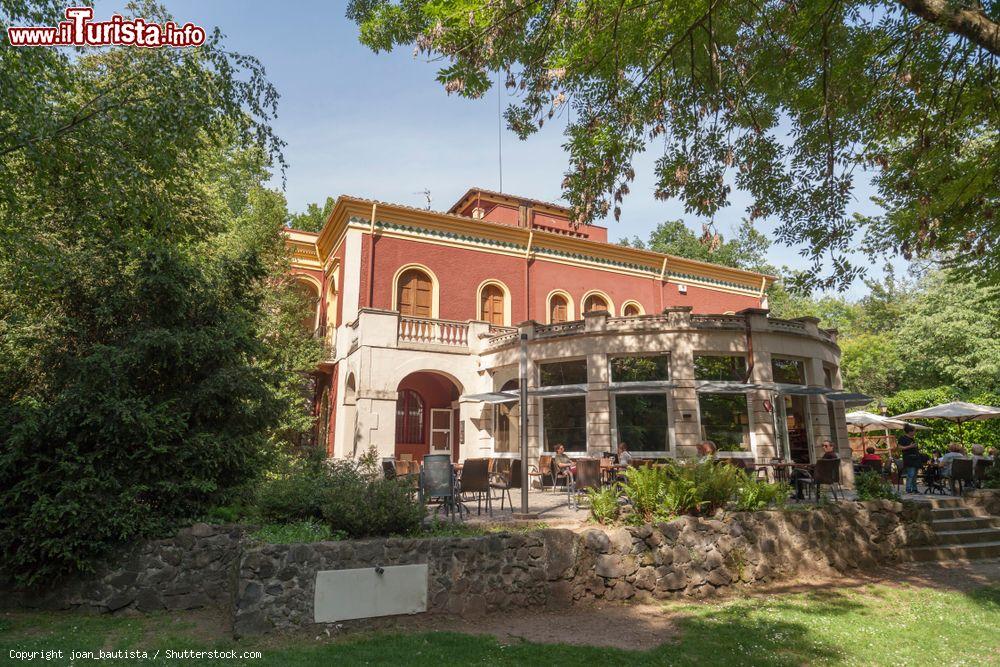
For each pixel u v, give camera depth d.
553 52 8.48
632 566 8.03
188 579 7.45
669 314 16.48
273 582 6.35
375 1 8.46
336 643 5.98
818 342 17.66
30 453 7.15
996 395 22.38
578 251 24.48
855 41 7.77
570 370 17.45
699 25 7.64
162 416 7.70
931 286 28.25
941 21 5.66
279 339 18.38
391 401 17.69
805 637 6.37
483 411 18.97
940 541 11.04
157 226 10.05
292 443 18.28
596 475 11.23
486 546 7.34
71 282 8.20
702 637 6.36
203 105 9.08
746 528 9.06
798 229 8.95
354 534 7.30
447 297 21.11
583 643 6.14
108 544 7.22
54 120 8.27
